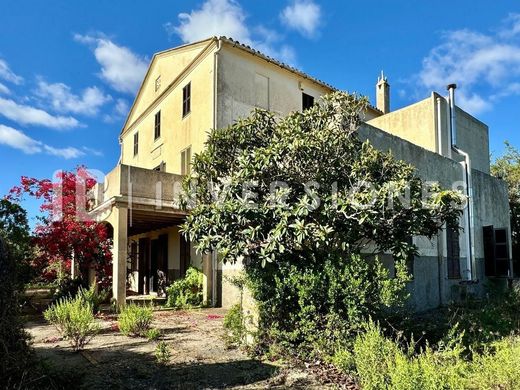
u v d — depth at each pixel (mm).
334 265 6418
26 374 4301
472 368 5137
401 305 6531
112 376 5539
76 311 7250
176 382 5352
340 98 8273
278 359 6336
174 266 15852
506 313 9562
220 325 9289
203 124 14297
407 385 3990
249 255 7152
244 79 14711
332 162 7648
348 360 5473
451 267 13016
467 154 14570
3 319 4316
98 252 12625
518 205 21000
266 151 7230
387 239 7312
